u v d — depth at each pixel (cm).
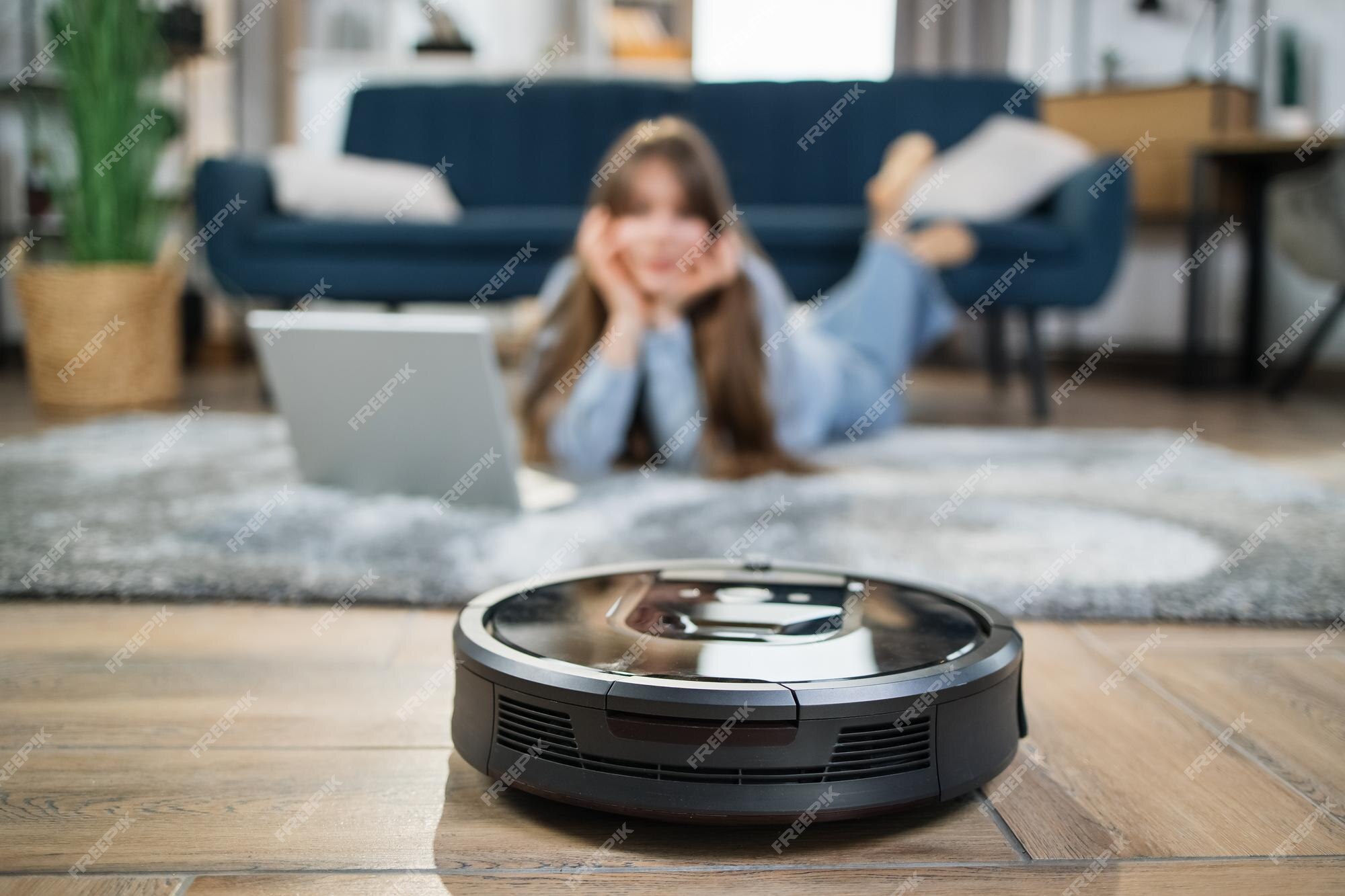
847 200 327
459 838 61
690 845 61
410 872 58
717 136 330
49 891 55
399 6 438
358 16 438
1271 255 397
